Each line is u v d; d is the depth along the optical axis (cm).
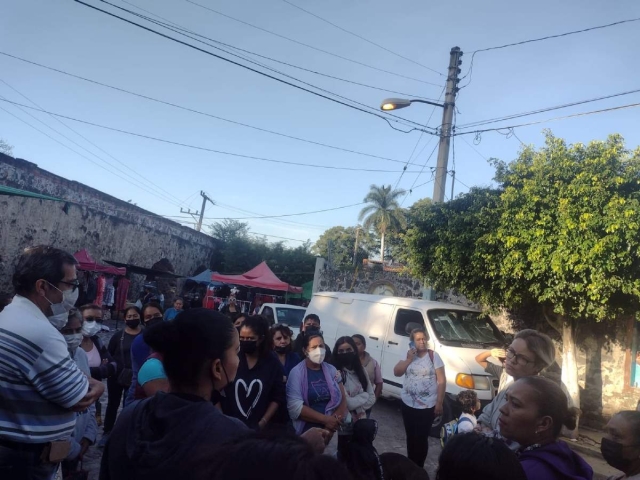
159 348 202
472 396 548
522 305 1041
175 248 2773
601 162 824
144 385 346
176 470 166
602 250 765
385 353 993
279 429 116
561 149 880
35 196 1168
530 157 952
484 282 975
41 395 261
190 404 187
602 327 1070
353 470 244
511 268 884
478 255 924
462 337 937
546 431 241
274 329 486
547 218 834
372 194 4838
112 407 644
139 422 190
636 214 767
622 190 825
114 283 2170
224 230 3316
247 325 383
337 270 1958
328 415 429
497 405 342
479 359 636
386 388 976
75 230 1975
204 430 176
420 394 583
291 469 97
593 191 800
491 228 920
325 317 1188
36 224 1756
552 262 812
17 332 257
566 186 834
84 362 422
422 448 581
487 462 179
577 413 269
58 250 288
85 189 2011
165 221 2639
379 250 5616
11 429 254
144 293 2050
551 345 335
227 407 374
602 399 1056
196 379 199
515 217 866
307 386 431
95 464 558
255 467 98
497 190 992
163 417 183
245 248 3159
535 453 236
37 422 261
